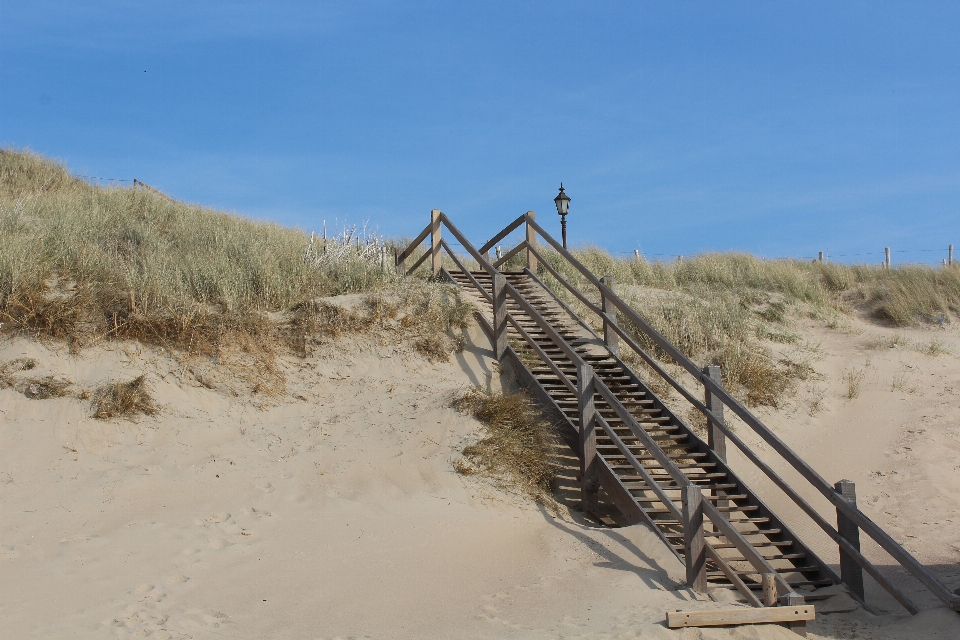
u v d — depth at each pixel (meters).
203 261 12.58
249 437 9.82
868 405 13.78
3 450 8.60
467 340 12.41
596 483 9.72
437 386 11.34
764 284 18.20
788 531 8.84
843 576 8.12
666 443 10.41
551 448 10.51
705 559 7.55
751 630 6.46
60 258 11.36
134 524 7.73
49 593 6.35
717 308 15.55
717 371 10.12
